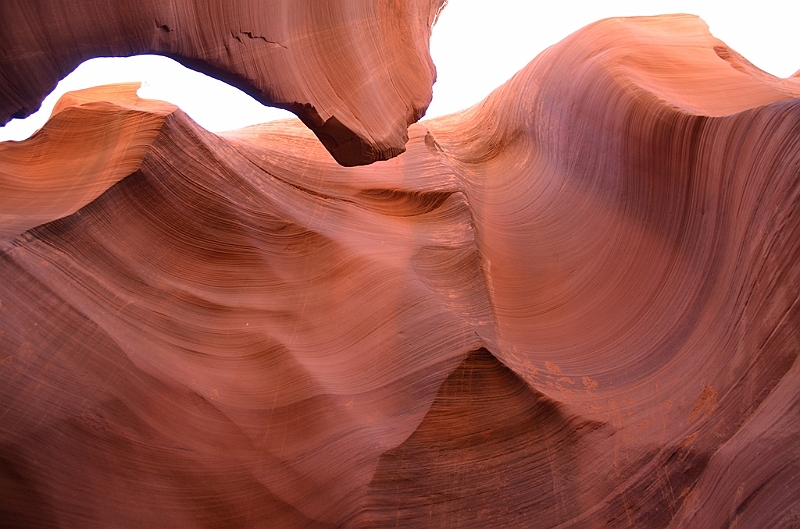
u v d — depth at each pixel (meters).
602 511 5.87
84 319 5.71
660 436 6.03
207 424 5.95
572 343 7.02
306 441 6.08
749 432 5.51
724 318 6.22
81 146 6.96
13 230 5.82
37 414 5.24
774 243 5.73
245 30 4.45
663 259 7.11
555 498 6.01
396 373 6.45
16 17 3.36
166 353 6.11
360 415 6.22
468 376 6.36
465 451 6.16
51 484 5.24
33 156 6.96
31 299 5.52
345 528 5.75
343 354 6.67
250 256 6.99
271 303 6.85
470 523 5.89
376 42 5.71
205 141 7.07
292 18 4.87
